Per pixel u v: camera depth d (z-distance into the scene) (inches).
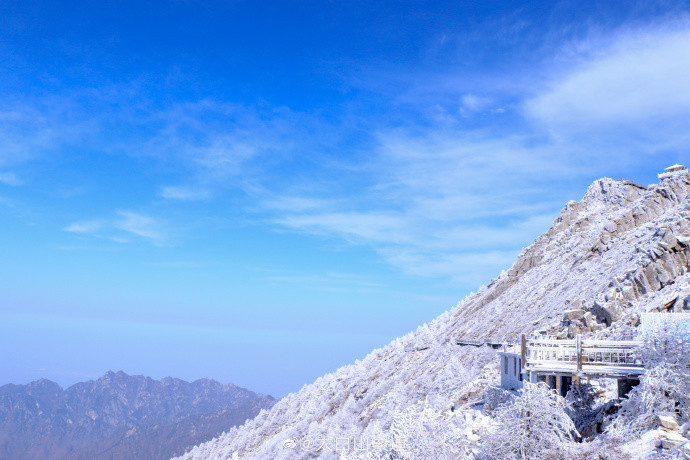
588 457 637.9
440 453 810.2
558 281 2432.3
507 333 2193.7
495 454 705.0
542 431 691.4
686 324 759.7
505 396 957.8
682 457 557.9
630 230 2393.0
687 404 688.4
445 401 1449.3
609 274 1943.9
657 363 730.8
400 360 2987.2
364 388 2795.3
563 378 919.7
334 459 1879.9
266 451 2847.0
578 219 3024.1
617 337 1338.6
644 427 678.5
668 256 1561.3
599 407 847.7
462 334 2701.8
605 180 3201.3
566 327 1604.3
